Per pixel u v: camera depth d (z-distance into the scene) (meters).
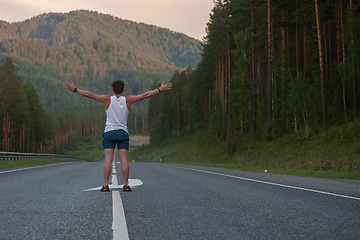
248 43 41.62
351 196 5.80
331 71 35.91
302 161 24.45
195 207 4.39
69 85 5.51
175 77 106.12
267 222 3.45
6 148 61.69
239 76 42.44
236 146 37.72
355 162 19.67
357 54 27.53
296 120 33.72
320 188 7.29
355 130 24.31
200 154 53.19
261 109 38.72
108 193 5.67
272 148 31.30
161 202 4.77
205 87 72.19
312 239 2.73
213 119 55.38
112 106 5.75
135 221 3.41
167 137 107.06
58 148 137.88
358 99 32.28
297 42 39.31
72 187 6.71
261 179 9.94
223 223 3.38
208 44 57.88
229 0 45.78
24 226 3.12
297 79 31.06
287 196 5.73
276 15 37.28
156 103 125.19
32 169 15.02
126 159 5.94
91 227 3.11
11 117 63.16
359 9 27.70
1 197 5.16
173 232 2.95
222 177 10.67
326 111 31.03
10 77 60.59
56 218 3.53
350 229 3.12
